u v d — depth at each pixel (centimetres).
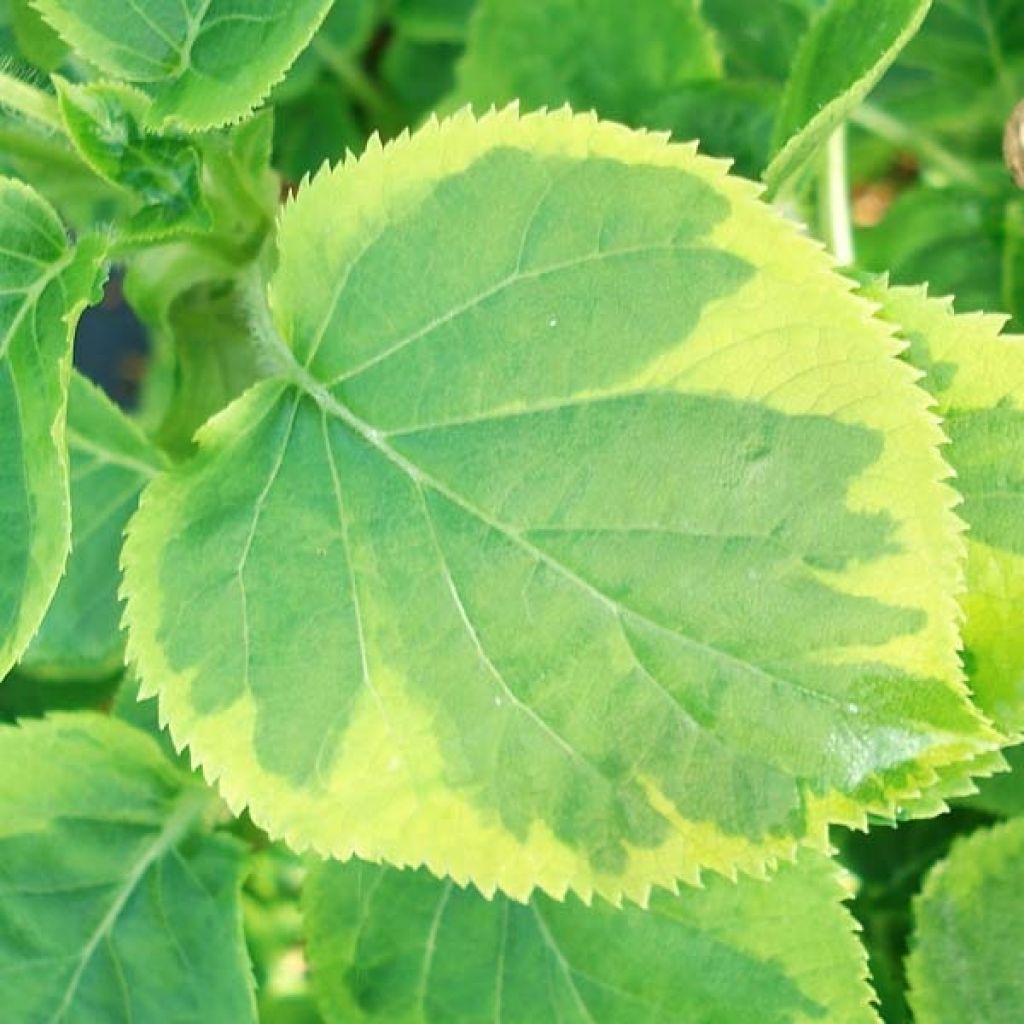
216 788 37
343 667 31
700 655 30
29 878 36
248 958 36
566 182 30
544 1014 35
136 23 32
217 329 38
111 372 61
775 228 30
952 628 29
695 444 30
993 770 31
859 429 29
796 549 30
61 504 30
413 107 51
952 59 42
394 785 31
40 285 32
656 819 31
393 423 31
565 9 41
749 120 40
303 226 32
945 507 29
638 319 30
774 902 34
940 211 41
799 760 30
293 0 31
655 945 35
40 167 36
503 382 31
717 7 43
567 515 30
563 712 31
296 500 32
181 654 32
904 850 40
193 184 33
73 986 36
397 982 35
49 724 37
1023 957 36
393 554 31
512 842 31
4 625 31
